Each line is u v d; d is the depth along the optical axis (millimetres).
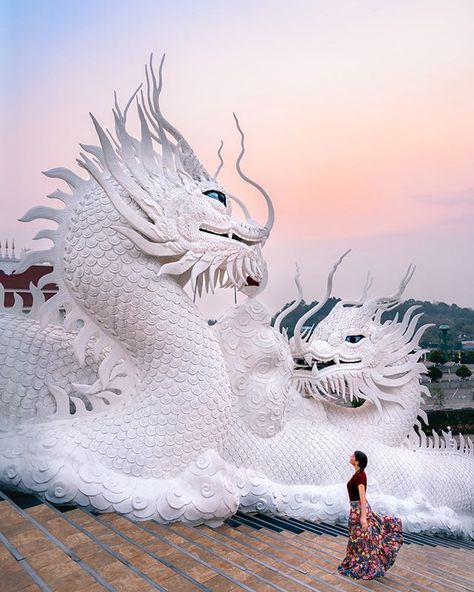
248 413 5422
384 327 6973
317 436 5910
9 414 4168
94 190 4445
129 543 3148
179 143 4574
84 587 2412
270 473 5324
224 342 5469
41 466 3715
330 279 6660
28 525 3109
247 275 5039
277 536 4367
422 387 7148
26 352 4391
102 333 4430
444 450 7289
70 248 4281
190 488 4098
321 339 6895
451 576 4055
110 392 4379
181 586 2654
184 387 4301
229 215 4848
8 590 2309
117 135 4273
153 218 4254
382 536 3594
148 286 4320
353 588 3285
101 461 3967
